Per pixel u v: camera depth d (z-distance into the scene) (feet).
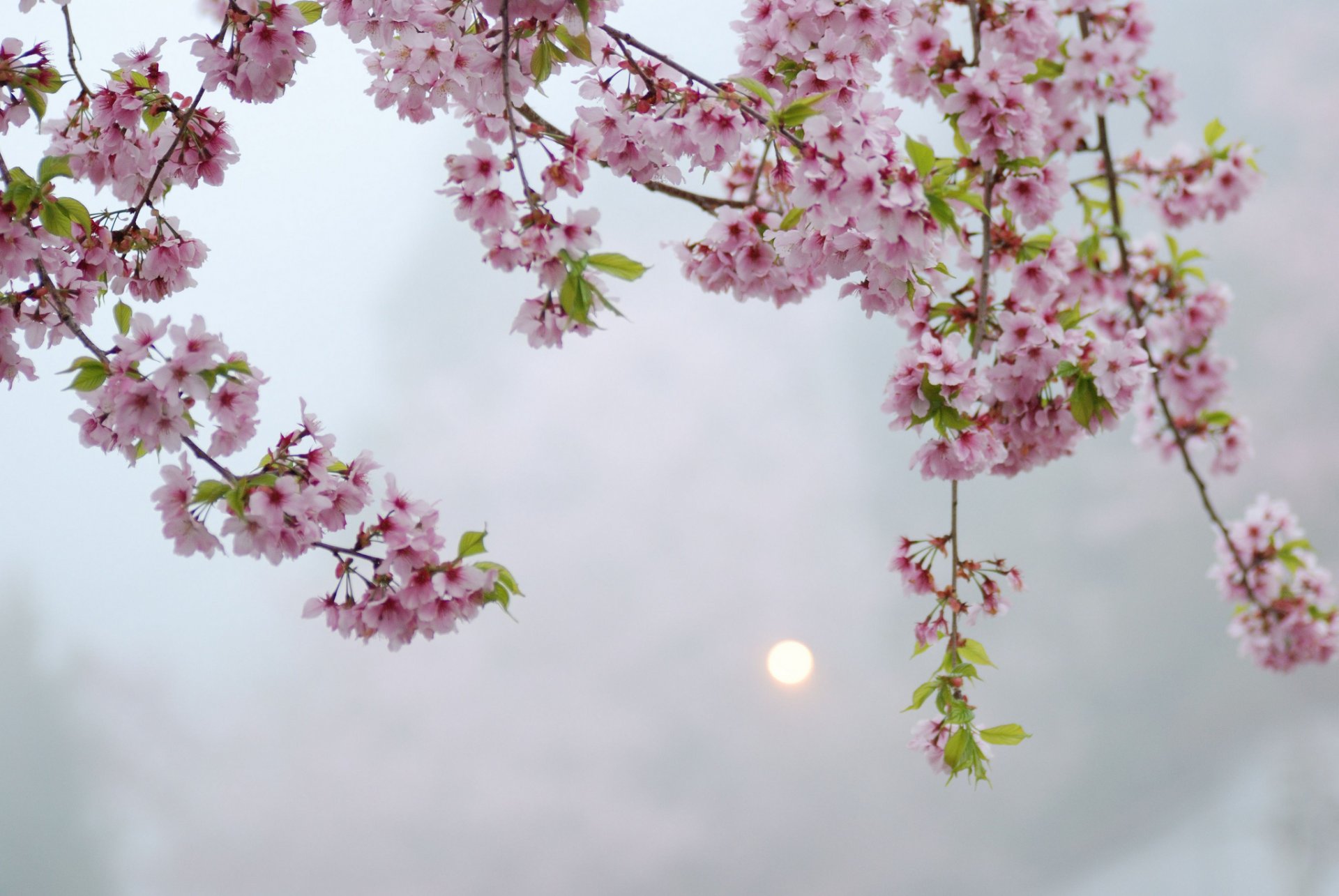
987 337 7.44
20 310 7.09
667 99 7.11
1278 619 8.74
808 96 7.05
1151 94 8.16
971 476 7.22
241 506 6.69
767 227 7.22
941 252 7.11
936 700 7.32
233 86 7.16
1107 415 7.37
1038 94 8.03
